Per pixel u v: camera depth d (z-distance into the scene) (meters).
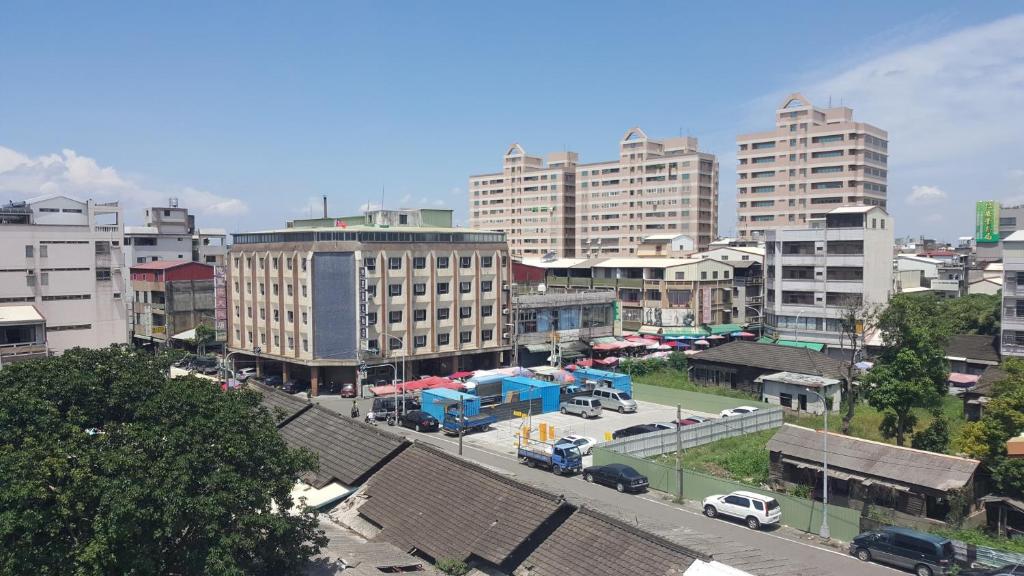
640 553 25.55
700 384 83.50
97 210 87.19
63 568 22.09
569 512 29.05
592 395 74.25
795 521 40.56
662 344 104.50
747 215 150.62
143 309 110.44
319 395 79.12
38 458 23.00
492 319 88.75
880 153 143.75
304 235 80.81
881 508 42.53
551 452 53.78
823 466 45.88
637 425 60.44
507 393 71.75
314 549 26.80
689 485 45.94
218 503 23.47
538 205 180.25
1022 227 151.00
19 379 28.88
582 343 98.62
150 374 30.88
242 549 24.52
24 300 78.06
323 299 77.94
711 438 58.59
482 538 28.36
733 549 30.16
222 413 27.23
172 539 24.27
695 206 156.38
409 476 34.34
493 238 89.38
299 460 27.64
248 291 86.94
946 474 41.66
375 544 30.03
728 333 109.69
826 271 95.44
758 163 148.88
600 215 172.50
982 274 133.50
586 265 118.31
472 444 59.34
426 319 83.12
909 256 146.00
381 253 79.38
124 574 22.09
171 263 110.88
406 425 65.44
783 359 77.88
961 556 34.72
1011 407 42.78
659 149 169.12
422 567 27.84
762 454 53.38
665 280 108.62
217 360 87.62
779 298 99.88
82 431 25.48
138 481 22.66
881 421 62.97
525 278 126.12
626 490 46.75
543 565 26.80
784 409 70.38
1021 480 40.28
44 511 22.00
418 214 93.44
